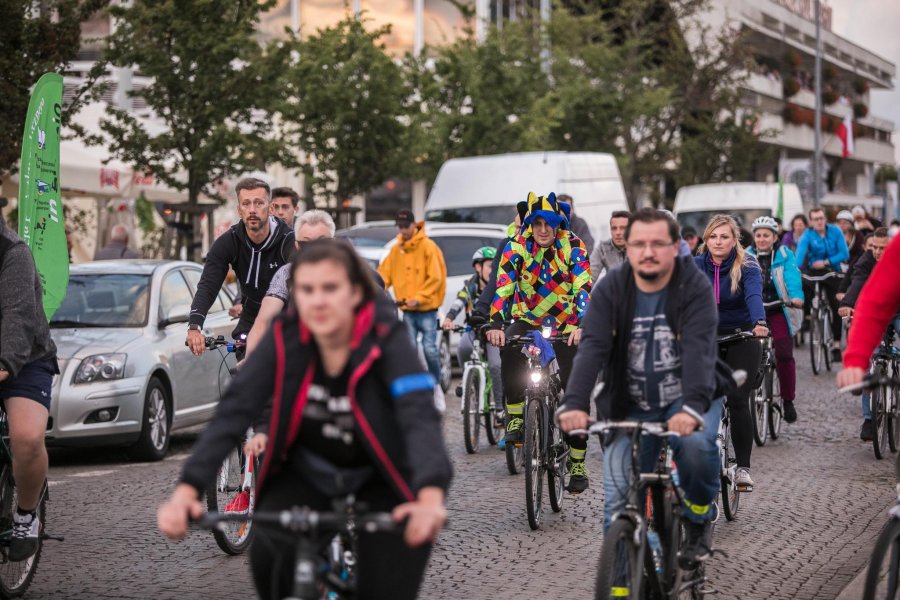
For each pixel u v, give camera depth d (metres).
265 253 10.41
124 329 15.19
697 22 50.06
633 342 6.84
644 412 7.01
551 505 11.34
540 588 8.63
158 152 25.03
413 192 47.41
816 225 24.59
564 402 6.64
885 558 5.78
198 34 24.17
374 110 30.45
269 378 4.88
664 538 6.91
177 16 24.25
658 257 6.67
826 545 9.98
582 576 9.00
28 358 7.83
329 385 4.86
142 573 9.15
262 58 25.33
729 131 50.78
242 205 10.23
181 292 16.33
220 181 25.50
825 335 24.14
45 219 12.61
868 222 29.94
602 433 6.96
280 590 4.97
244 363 4.93
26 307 7.73
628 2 46.75
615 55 44.53
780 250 15.88
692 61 49.53
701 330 6.67
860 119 93.12
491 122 35.28
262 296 10.51
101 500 12.17
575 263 11.55
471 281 16.36
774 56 76.50
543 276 11.59
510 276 11.62
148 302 15.56
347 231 24.22
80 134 23.88
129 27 24.28
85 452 15.80
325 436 4.90
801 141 77.81
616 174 29.45
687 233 20.11
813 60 80.31
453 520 11.12
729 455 10.97
